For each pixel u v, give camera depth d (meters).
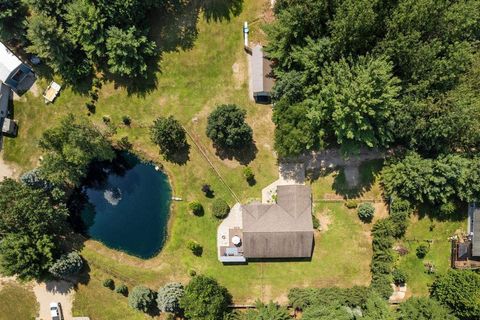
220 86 62.25
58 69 60.69
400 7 50.97
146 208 62.72
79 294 62.19
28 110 62.91
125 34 57.75
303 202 59.44
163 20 62.38
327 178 61.69
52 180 56.72
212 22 62.34
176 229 62.06
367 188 61.41
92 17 56.78
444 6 51.69
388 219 59.91
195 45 62.44
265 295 61.31
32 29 55.91
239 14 62.28
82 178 63.25
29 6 58.56
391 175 58.19
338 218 61.53
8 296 62.09
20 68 61.41
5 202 55.94
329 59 54.16
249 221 59.06
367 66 51.81
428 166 55.69
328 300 57.94
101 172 63.66
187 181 62.19
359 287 59.62
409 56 52.22
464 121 51.97
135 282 61.81
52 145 55.44
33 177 59.03
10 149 62.62
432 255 61.16
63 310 62.16
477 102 52.66
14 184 57.47
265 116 62.09
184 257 61.91
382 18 52.41
